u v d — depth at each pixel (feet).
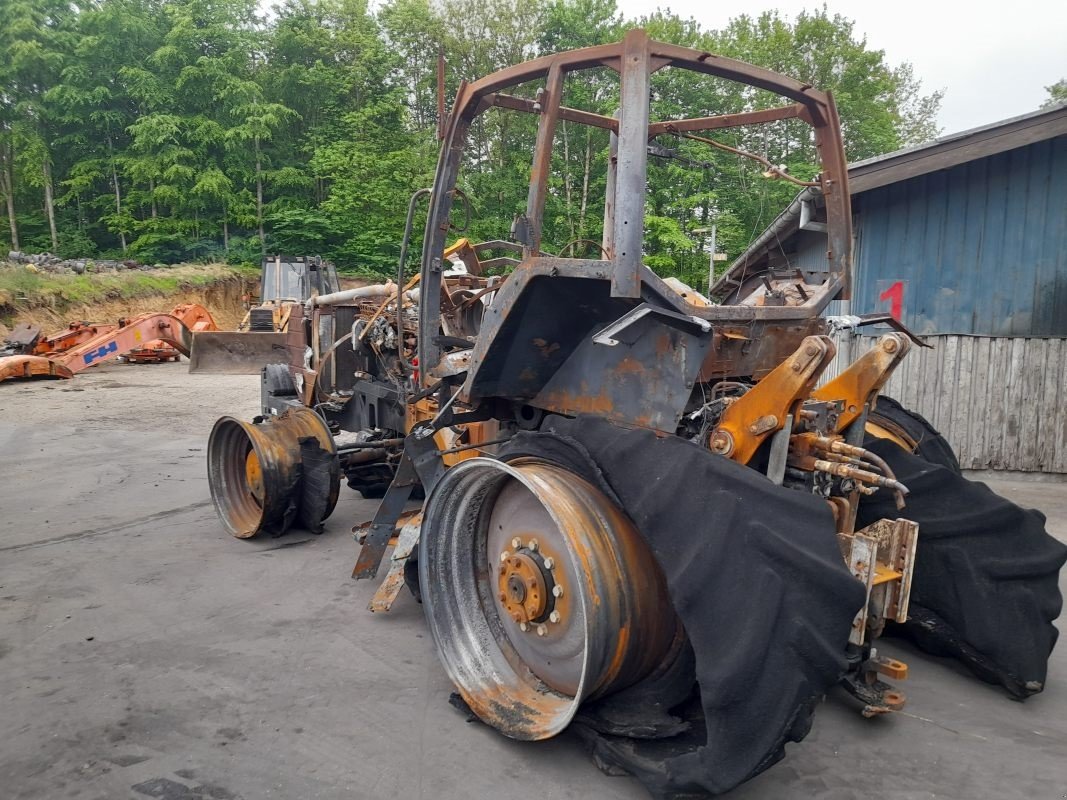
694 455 8.19
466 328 15.70
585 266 8.79
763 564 7.33
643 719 8.80
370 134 101.91
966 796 8.38
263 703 10.27
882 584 9.46
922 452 12.60
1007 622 10.52
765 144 58.03
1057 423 24.29
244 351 40.81
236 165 107.55
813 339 8.32
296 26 116.16
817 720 10.02
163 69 110.01
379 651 11.91
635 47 8.56
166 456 26.96
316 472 17.07
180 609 13.44
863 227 27.35
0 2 113.80
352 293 19.89
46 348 52.70
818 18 93.76
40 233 113.80
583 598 8.04
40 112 110.73
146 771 8.70
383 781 8.58
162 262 102.63
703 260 59.72
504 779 8.65
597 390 10.04
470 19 88.89
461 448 12.30
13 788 8.36
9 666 11.22
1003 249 25.49
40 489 22.15
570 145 43.52
